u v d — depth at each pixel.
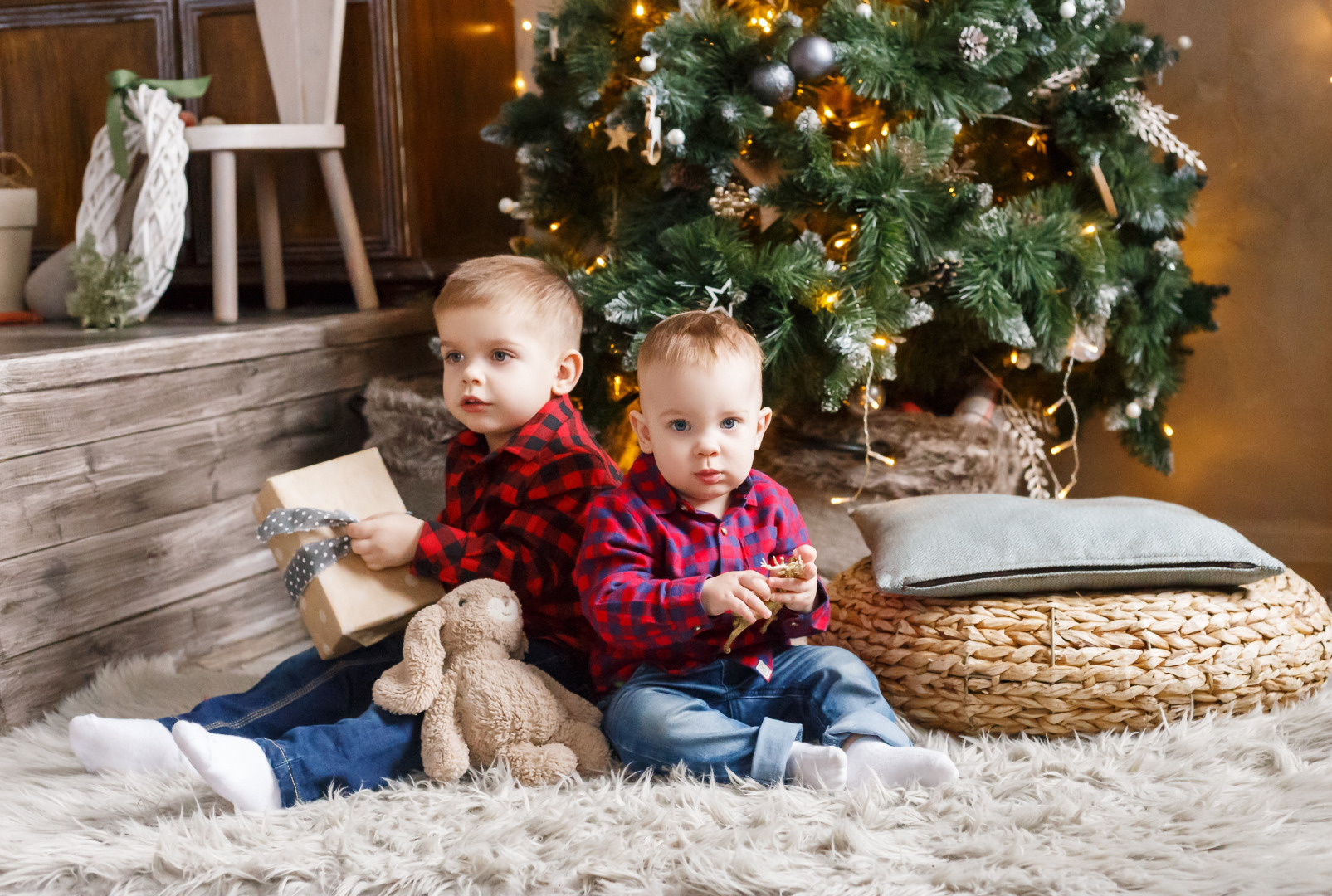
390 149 2.37
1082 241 1.73
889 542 1.42
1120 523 1.38
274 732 1.31
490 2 2.49
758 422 1.28
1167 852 1.02
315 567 1.33
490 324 1.36
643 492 1.29
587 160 1.91
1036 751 1.25
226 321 2.09
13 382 1.47
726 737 1.20
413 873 1.03
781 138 1.66
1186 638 1.30
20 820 1.17
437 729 1.23
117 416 1.63
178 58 2.47
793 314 1.65
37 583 1.52
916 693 1.34
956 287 1.72
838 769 1.15
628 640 1.21
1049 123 1.88
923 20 1.73
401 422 1.97
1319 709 1.32
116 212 2.11
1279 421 2.17
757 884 0.98
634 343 1.64
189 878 1.05
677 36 1.65
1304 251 2.10
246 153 2.38
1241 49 2.09
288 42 2.28
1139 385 1.95
